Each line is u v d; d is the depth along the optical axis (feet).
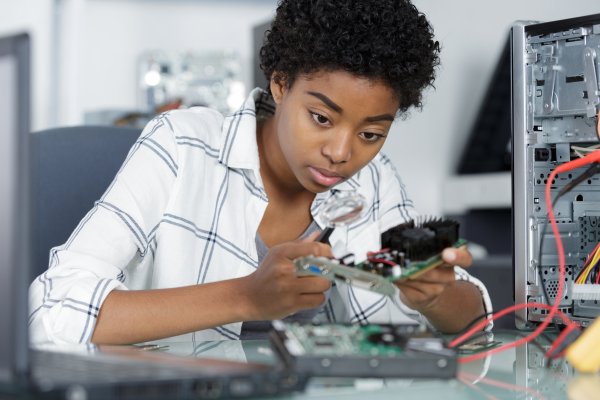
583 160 3.43
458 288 3.95
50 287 3.54
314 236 3.31
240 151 4.42
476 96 14.71
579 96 3.82
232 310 3.41
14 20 12.74
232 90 13.85
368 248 4.64
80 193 4.82
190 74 13.71
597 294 3.62
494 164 14.44
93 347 3.16
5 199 2.14
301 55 3.49
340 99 3.42
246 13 14.40
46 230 4.68
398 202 4.98
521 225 3.97
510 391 2.50
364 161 3.66
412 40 3.54
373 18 3.44
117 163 4.98
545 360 3.09
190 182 4.32
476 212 13.74
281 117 3.76
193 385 2.05
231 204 4.47
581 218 3.99
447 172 14.62
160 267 4.18
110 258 3.86
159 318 3.38
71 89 13.17
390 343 2.56
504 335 3.86
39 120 12.76
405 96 3.68
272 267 3.29
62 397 1.92
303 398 2.33
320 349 2.47
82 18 13.24
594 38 3.78
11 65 2.12
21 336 2.10
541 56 3.94
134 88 13.64
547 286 3.92
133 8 13.67
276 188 4.52
